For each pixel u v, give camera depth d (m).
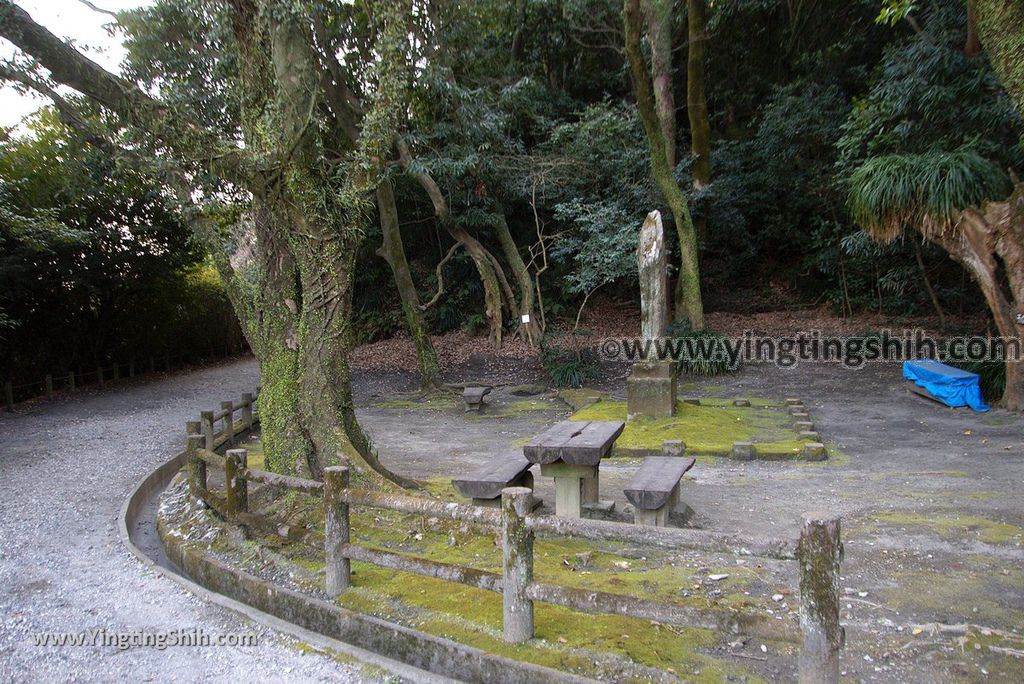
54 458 7.91
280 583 3.88
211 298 21.72
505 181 16.09
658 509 4.45
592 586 3.70
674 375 9.44
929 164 9.12
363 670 2.89
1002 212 8.77
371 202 5.64
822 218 18.16
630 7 12.39
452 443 9.08
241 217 5.70
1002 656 2.91
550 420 10.75
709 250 19.44
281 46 5.17
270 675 2.88
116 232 14.64
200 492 5.07
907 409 10.01
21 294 12.87
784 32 18.23
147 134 5.42
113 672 2.95
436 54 13.05
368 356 17.92
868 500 5.56
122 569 4.29
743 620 2.37
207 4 5.84
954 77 9.91
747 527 4.97
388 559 3.36
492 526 3.05
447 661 2.92
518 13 15.66
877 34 16.56
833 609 2.18
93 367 16.62
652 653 2.92
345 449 5.12
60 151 12.79
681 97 20.02
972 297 15.95
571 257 17.78
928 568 3.97
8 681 2.89
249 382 16.36
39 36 4.79
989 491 5.68
